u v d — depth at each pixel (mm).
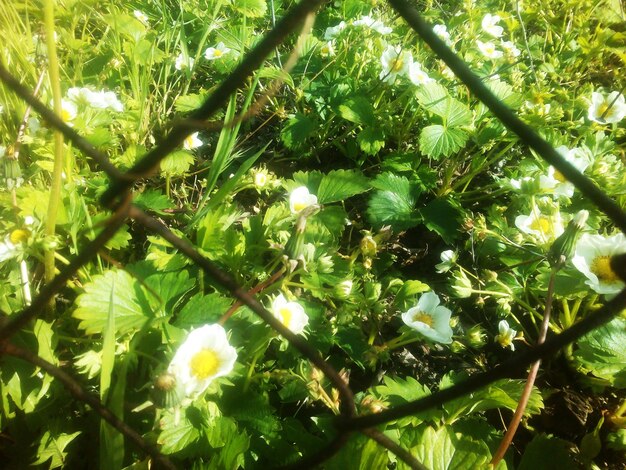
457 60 97
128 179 119
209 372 223
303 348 133
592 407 316
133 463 233
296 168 463
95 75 442
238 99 484
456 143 427
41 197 302
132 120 415
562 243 251
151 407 244
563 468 260
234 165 443
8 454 238
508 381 277
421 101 436
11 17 359
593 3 642
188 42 531
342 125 481
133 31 468
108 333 189
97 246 136
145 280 271
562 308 354
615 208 100
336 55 512
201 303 267
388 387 274
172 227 374
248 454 246
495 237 376
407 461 153
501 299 328
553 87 549
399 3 97
